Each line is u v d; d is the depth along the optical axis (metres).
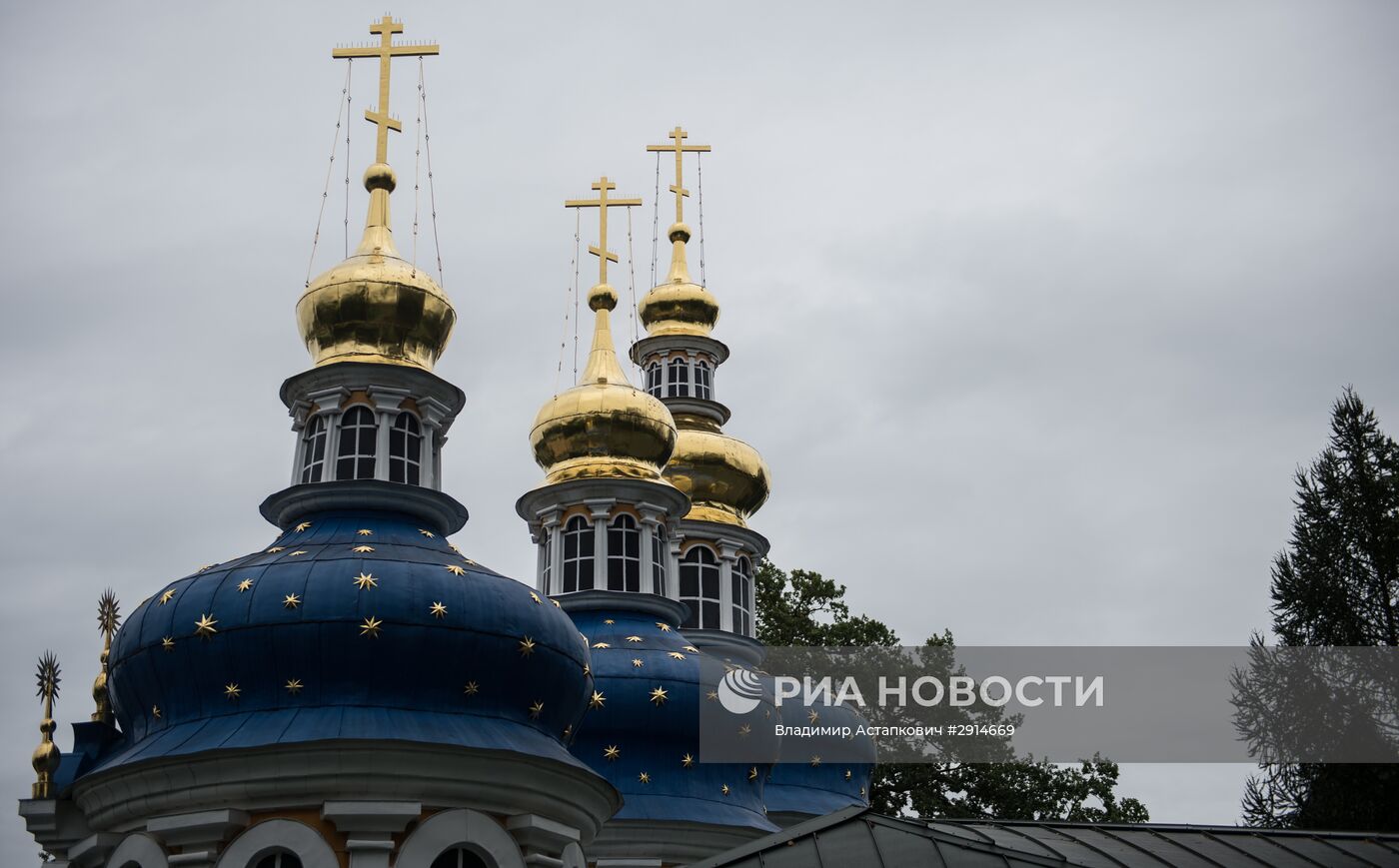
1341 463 58.47
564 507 49.62
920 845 25.66
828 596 72.31
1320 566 56.69
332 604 34.31
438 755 33.03
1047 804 65.69
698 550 55.53
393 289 40.81
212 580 35.31
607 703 44.31
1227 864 28.12
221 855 32.47
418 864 32.53
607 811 36.81
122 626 36.19
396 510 38.69
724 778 45.00
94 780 33.94
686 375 61.03
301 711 33.91
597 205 55.19
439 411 40.94
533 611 36.31
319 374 40.06
